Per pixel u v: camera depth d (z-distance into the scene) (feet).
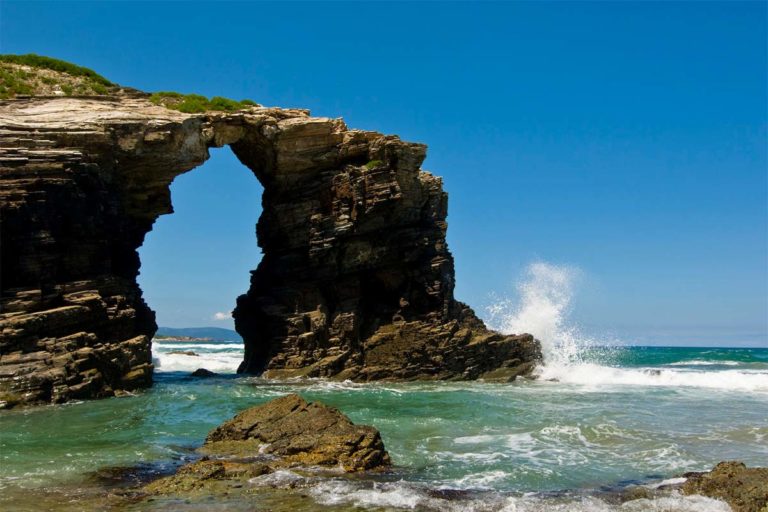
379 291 157.79
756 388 138.51
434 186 160.15
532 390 130.21
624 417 92.02
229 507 47.19
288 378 142.00
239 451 63.36
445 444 71.82
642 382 150.61
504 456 66.33
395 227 153.58
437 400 108.88
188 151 131.54
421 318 155.12
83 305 105.09
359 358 148.56
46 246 103.04
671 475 59.93
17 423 78.69
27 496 49.19
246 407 94.22
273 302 149.18
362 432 62.95
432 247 157.28
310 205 149.59
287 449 62.18
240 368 158.71
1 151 102.01
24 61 140.05
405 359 148.66
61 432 73.61
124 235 129.49
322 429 64.59
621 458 66.44
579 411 97.71
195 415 86.38
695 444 73.97
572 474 59.67
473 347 153.69
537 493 53.01
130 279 132.87
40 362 95.66
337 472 58.08
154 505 47.42
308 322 147.33
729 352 406.41
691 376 150.00
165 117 128.26
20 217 99.91
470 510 47.39
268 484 52.90
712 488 51.34
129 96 142.10
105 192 115.96
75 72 142.31
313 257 148.25
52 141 108.99
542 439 75.05
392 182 147.23
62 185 104.94
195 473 53.93
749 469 53.36
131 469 57.62
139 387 113.29
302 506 47.67
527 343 160.97
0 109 117.70
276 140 144.56
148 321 135.23
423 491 52.29
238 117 141.59
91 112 122.11
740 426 85.87
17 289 99.19
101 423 79.36
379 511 46.93
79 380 99.25
